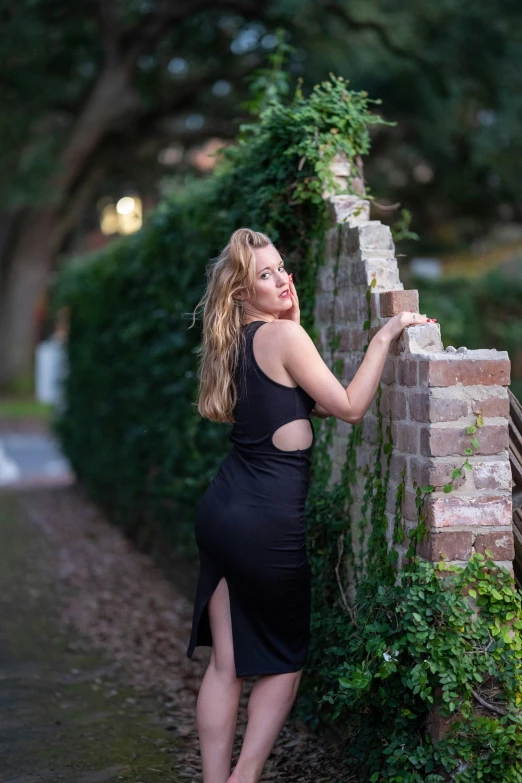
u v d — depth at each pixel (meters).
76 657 4.66
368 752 2.98
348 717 3.27
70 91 19.97
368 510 3.26
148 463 6.70
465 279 11.41
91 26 18.56
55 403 11.16
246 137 4.39
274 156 3.90
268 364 2.78
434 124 18.06
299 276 3.98
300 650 2.86
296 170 3.82
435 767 2.70
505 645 2.65
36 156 18.28
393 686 2.80
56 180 18.95
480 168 19.17
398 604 2.74
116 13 17.53
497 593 2.65
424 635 2.61
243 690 4.11
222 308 2.88
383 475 3.10
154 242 5.96
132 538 7.46
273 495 2.74
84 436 9.42
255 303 2.90
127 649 4.80
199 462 5.17
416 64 16.61
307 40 16.12
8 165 18.05
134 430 6.95
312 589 3.62
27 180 18.08
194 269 5.14
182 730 3.67
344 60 16.47
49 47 17.30
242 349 2.84
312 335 3.88
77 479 10.66
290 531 2.75
